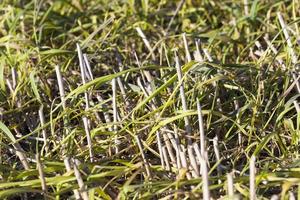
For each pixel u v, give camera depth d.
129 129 1.36
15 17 1.83
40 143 1.41
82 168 1.21
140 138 1.29
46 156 1.31
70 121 1.42
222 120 1.31
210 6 1.93
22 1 1.98
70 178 1.16
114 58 1.69
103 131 1.34
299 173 1.15
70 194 1.24
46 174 1.26
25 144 1.42
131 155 1.31
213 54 1.69
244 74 1.47
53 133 1.33
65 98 1.33
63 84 1.47
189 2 1.93
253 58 1.61
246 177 1.13
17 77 1.60
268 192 1.18
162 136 1.31
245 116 1.39
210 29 1.88
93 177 1.16
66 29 1.90
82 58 1.43
